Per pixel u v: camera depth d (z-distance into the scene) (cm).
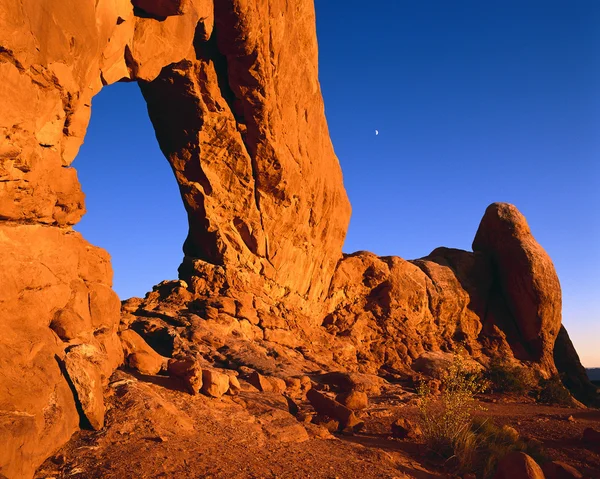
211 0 1391
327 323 2569
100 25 847
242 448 692
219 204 1911
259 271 2039
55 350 626
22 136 612
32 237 643
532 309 3017
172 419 698
